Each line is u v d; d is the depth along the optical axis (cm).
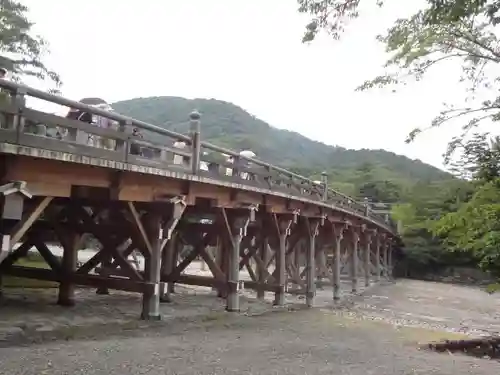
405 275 4822
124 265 1130
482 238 1177
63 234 1238
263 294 1955
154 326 1098
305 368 867
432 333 1588
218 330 1174
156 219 1072
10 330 965
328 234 2466
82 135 807
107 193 966
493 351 1323
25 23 2542
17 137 662
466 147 1223
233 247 1409
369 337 1355
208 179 1127
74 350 823
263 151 10650
